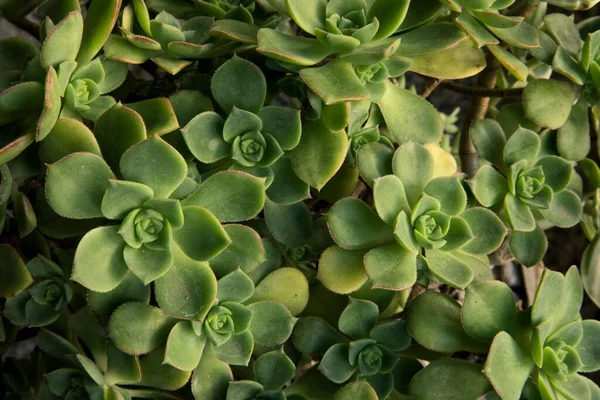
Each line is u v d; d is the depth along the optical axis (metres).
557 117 0.47
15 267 0.43
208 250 0.42
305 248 0.49
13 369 0.49
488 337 0.44
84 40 0.43
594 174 0.49
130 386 0.46
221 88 0.44
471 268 0.45
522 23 0.47
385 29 0.44
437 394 0.43
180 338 0.42
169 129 0.43
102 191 0.41
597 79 0.47
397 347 0.45
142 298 0.43
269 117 0.44
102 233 0.41
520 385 0.43
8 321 0.48
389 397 0.46
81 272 0.41
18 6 0.51
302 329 0.45
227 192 0.42
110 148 0.42
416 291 0.53
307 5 0.44
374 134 0.48
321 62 0.46
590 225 0.52
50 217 0.44
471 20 0.46
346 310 0.44
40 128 0.40
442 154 0.46
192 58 0.46
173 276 0.42
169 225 0.41
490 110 0.59
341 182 0.47
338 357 0.45
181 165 0.41
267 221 0.45
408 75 0.79
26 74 0.43
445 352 0.44
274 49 0.43
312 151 0.44
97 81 0.44
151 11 0.51
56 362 0.47
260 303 0.44
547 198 0.47
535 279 0.59
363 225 0.44
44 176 0.46
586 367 0.45
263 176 0.44
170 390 0.46
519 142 0.47
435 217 0.44
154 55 0.45
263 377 0.44
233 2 0.52
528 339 0.44
